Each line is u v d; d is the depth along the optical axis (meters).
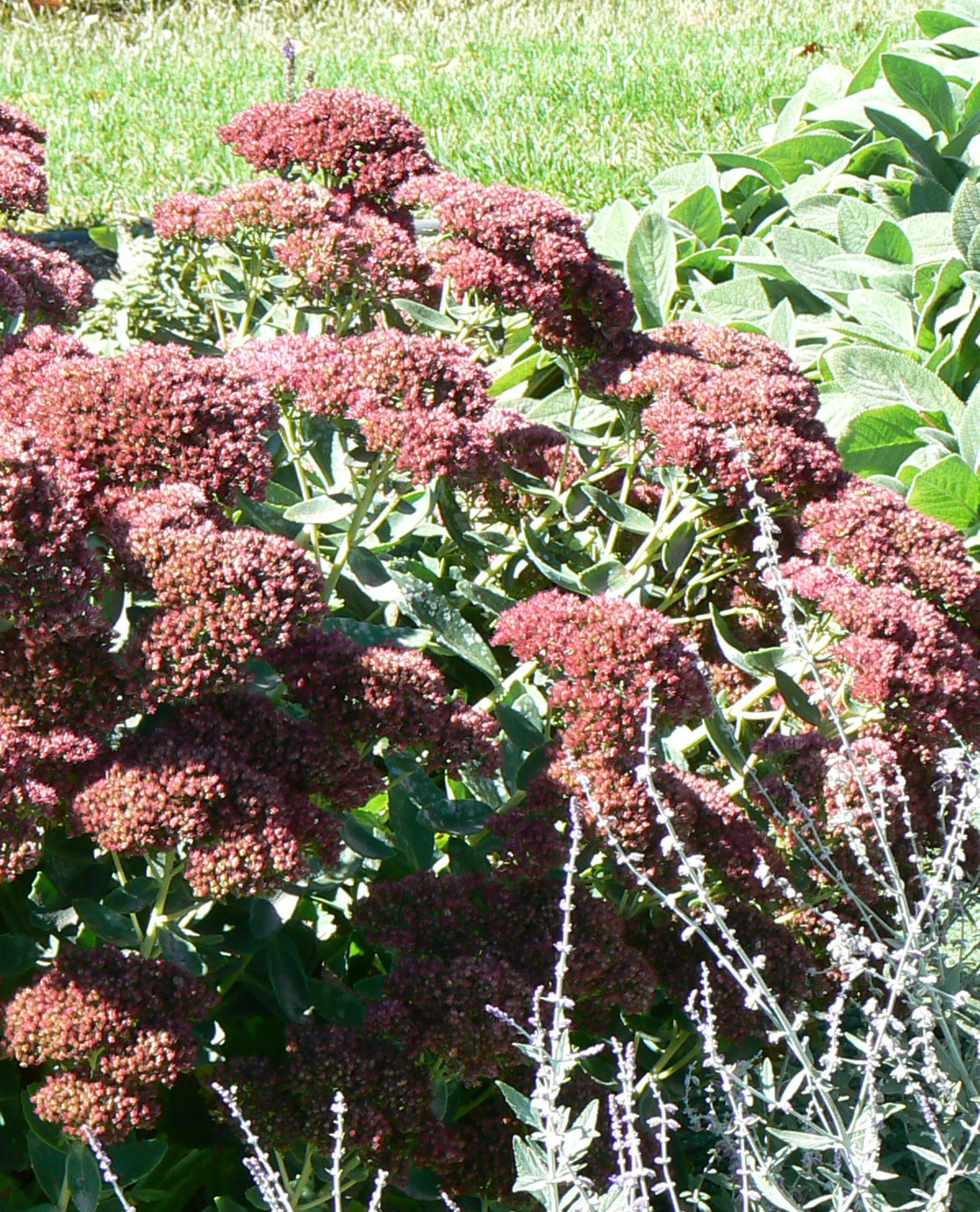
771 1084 2.24
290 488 3.10
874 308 4.72
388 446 2.36
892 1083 2.38
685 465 2.74
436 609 2.57
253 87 8.20
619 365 2.98
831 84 6.40
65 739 1.89
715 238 5.34
